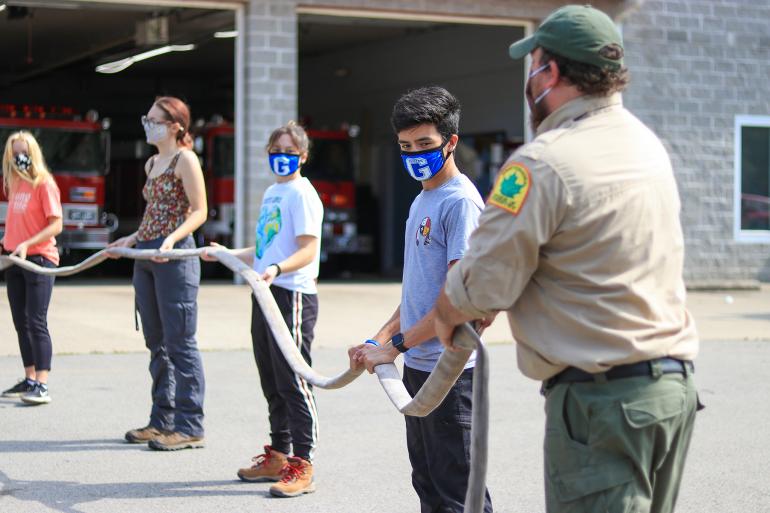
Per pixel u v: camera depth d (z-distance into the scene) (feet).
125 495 22.76
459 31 102.78
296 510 21.77
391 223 111.34
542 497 23.00
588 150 11.24
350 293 69.36
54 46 113.29
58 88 134.82
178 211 26.27
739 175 82.43
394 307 60.70
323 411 31.91
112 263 96.32
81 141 84.89
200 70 133.69
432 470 16.52
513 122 96.63
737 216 82.43
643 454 11.25
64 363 39.88
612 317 11.18
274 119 72.95
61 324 49.78
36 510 21.59
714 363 42.22
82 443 27.45
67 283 76.43
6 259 31.30
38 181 31.94
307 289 23.09
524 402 33.37
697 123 81.35
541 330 11.50
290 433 23.75
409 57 109.81
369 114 115.85
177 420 26.96
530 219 11.00
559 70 11.60
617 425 11.13
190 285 26.40
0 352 41.57
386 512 21.74
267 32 72.64
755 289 79.71
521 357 11.85
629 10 79.36
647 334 11.22
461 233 15.96
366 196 113.19
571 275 11.28
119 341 44.86
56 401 32.81
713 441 28.53
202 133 90.22
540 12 78.38
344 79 120.67
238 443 27.61
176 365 26.78
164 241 25.76
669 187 11.63
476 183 98.32
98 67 109.09
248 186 72.54
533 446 27.66
